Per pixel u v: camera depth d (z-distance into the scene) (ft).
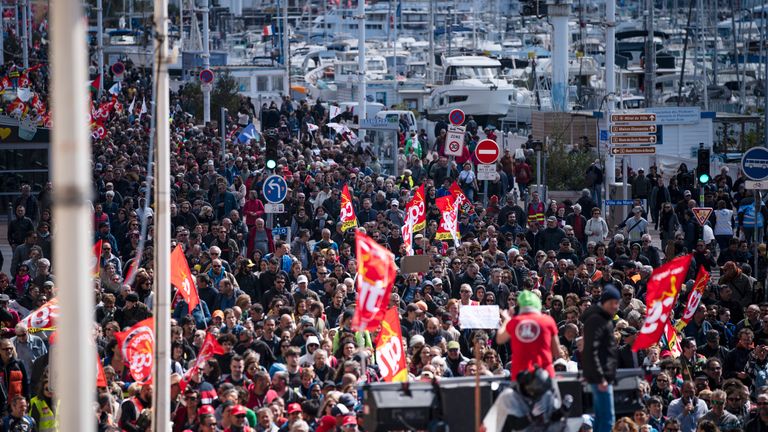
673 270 128.06
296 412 116.06
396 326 137.59
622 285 177.06
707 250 226.99
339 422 115.14
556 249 234.17
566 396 91.09
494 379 93.66
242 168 318.04
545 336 89.30
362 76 450.30
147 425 123.44
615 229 283.18
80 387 61.57
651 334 129.49
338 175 303.48
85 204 61.98
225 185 265.75
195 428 122.42
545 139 368.48
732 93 600.80
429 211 262.88
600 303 94.84
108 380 131.54
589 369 92.79
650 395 140.46
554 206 257.75
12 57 608.60
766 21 616.39
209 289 175.73
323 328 161.07
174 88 637.30
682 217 267.59
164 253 121.19
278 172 292.61
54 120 62.08
